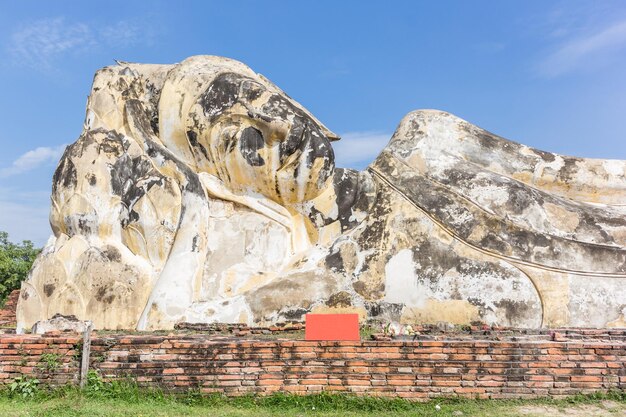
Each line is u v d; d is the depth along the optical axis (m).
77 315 10.73
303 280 10.70
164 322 10.43
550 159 11.59
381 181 11.50
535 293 10.13
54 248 11.35
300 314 10.48
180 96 11.60
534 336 8.59
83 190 11.29
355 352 7.32
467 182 10.95
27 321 10.95
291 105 11.17
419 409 6.93
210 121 11.23
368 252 10.81
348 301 10.55
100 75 12.32
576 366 7.21
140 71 12.62
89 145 11.57
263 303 10.53
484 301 10.19
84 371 7.39
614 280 10.16
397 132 12.17
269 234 11.24
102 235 11.25
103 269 10.85
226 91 11.24
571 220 10.58
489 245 10.41
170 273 10.76
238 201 11.38
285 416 6.67
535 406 6.93
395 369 7.25
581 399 7.03
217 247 11.18
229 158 11.15
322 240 11.40
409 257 10.61
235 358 7.40
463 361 7.24
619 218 10.70
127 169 11.58
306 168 11.03
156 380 7.41
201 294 10.88
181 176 11.27
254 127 11.10
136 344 7.54
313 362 7.32
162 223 11.12
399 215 10.95
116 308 10.73
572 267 10.20
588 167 11.57
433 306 10.34
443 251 10.53
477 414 6.64
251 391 7.29
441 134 11.72
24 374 7.46
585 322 10.02
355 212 11.45
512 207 10.61
